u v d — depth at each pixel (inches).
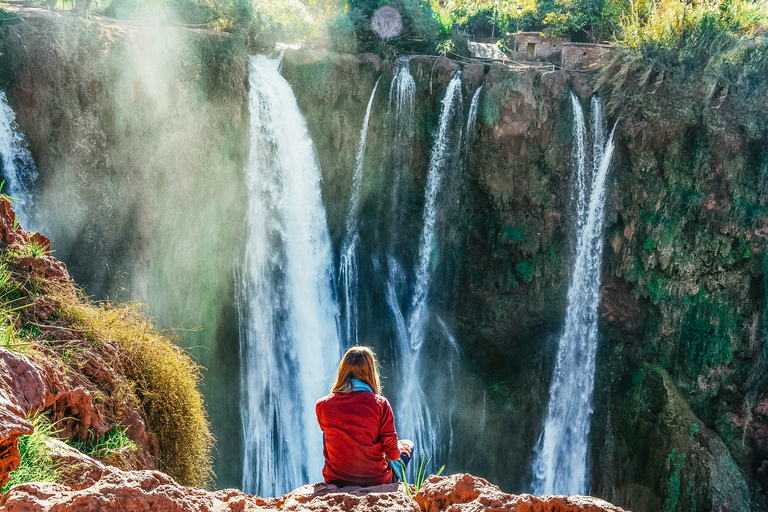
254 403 810.2
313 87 773.9
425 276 941.8
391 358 923.4
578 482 920.9
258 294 807.1
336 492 127.2
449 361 961.5
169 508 101.1
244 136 737.6
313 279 859.4
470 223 930.7
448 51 885.8
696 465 837.2
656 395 885.2
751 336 890.1
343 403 141.3
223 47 686.5
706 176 850.1
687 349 905.5
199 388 748.6
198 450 285.3
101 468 154.6
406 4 861.8
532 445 928.9
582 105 846.5
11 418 111.7
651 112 810.8
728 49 797.9
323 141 822.5
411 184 896.3
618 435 903.7
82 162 598.5
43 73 558.6
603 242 902.4
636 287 903.7
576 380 932.0
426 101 848.9
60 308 245.9
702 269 884.0
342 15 814.5
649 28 832.9
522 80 820.6
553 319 943.0
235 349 796.0
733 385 902.4
